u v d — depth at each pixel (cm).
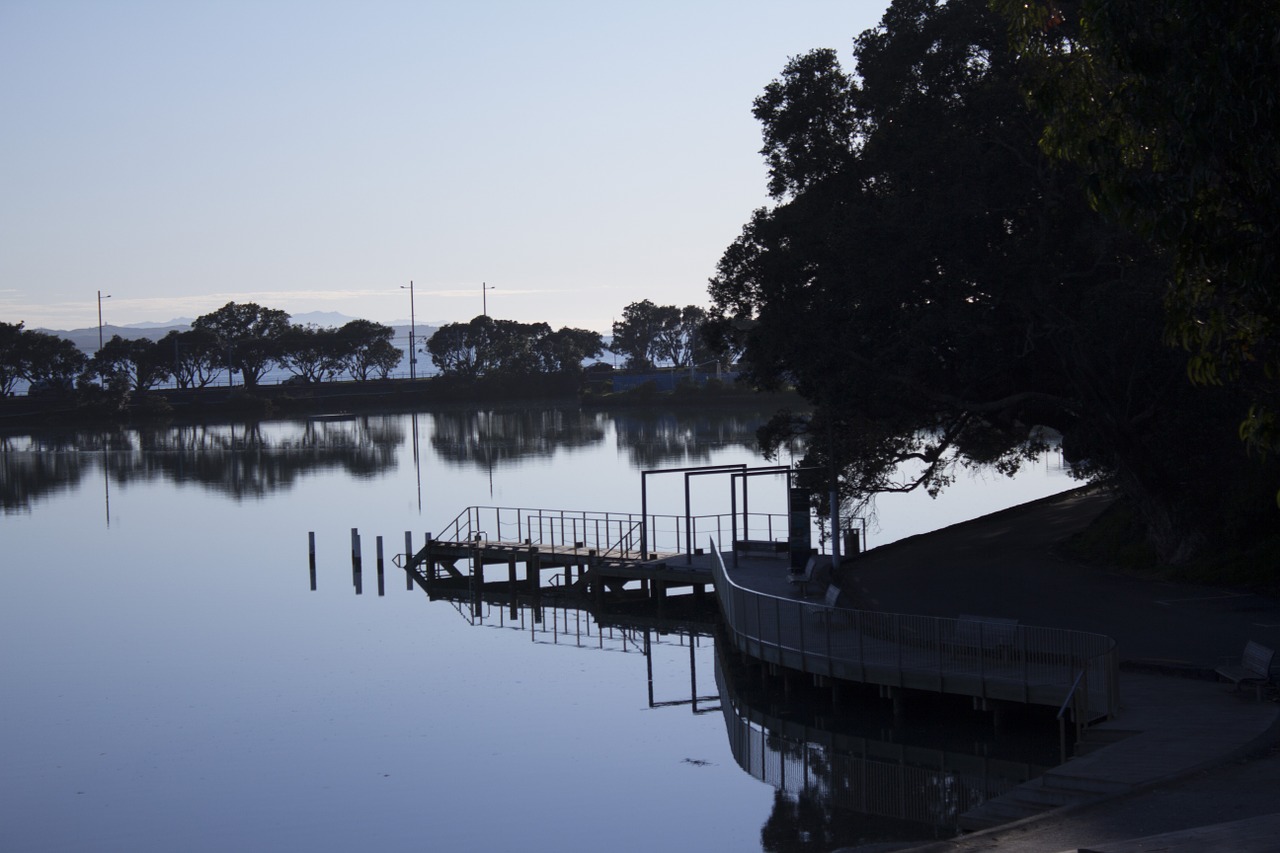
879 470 4044
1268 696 1942
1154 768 1577
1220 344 1445
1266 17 1240
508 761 2505
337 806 2253
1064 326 2905
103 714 2945
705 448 9350
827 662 2502
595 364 18388
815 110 3562
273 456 10231
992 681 2181
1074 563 3434
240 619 4159
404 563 5350
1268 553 2970
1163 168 1448
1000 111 2888
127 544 5953
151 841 2097
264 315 18762
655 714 2875
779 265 3391
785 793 2230
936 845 1288
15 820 2220
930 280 3055
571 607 4438
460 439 11200
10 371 16000
